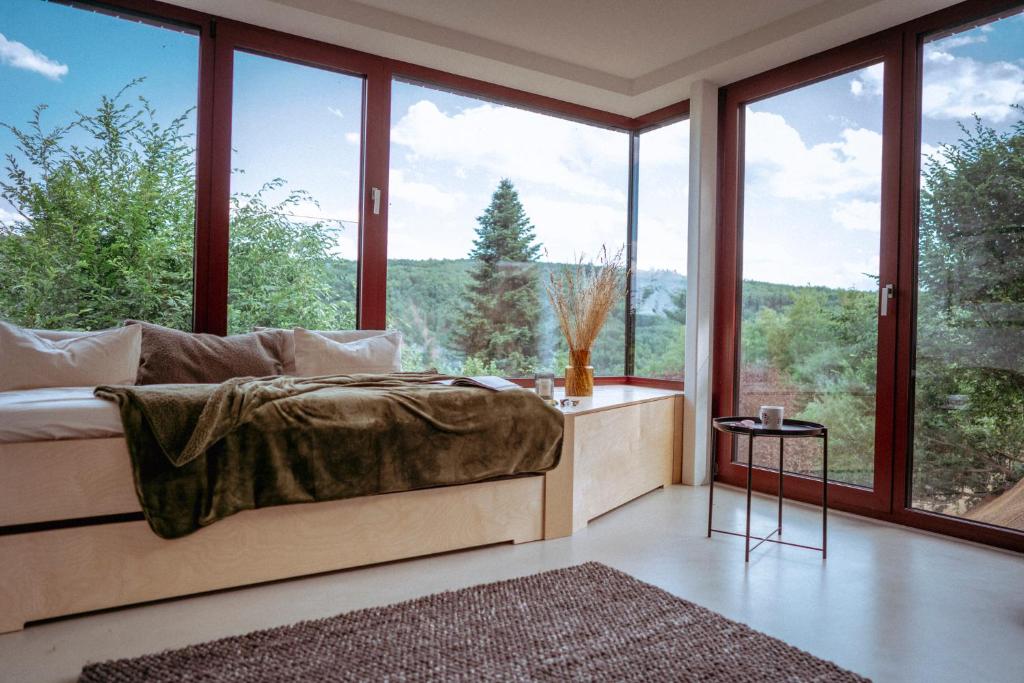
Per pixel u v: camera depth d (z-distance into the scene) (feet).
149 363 10.14
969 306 10.78
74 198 10.88
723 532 10.78
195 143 11.72
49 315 10.74
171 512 7.42
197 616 7.30
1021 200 10.19
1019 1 10.28
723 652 6.56
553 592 8.08
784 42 12.50
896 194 11.71
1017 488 10.21
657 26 12.73
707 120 14.49
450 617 7.30
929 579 8.86
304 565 8.45
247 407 7.91
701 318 14.52
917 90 11.50
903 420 11.54
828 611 7.74
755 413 14.19
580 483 11.05
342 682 5.88
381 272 13.41
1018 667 6.48
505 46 13.61
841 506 12.41
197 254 11.72
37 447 7.00
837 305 12.67
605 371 16.85
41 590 6.99
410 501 9.22
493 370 15.05
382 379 10.53
